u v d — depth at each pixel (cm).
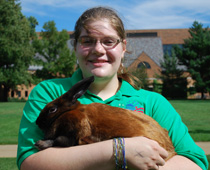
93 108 269
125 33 336
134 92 317
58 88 304
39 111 284
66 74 5212
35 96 295
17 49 4438
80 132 252
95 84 311
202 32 5419
